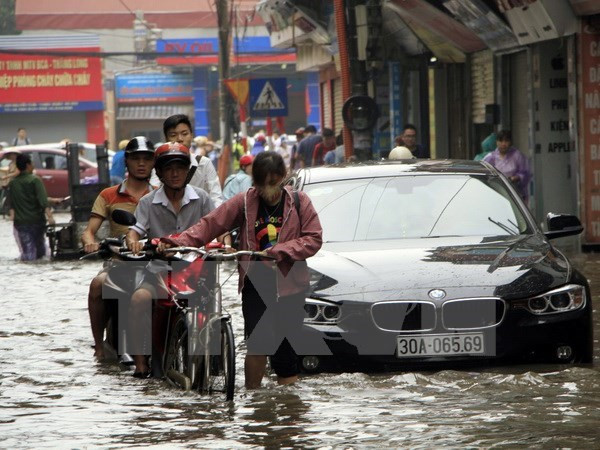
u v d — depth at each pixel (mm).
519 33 34406
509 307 13938
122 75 117188
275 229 13227
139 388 14359
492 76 40031
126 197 16984
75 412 12766
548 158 34812
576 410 11922
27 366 16266
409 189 16703
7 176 57188
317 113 106625
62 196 65250
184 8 134875
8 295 25562
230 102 62031
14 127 103875
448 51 43656
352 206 16422
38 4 132250
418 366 13883
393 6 41375
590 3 29766
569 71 31688
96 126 103938
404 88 48156
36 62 102438
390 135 48938
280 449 10672
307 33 58969
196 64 111312
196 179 20062
